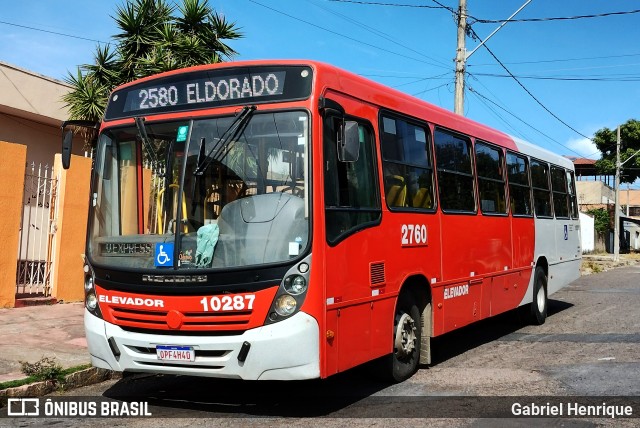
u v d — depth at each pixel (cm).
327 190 561
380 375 701
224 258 540
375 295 629
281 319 521
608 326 1163
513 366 806
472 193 888
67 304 1130
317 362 531
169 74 617
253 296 525
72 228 1160
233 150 565
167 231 570
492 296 941
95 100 1313
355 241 598
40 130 1600
